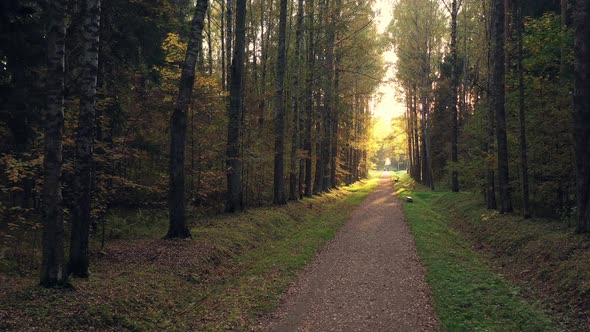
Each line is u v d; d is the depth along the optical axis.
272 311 7.93
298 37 22.84
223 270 10.72
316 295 8.88
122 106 14.79
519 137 15.20
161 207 17.83
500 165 16.11
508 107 15.93
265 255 12.52
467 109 35.28
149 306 7.68
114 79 14.84
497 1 15.96
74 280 7.84
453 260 11.39
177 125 11.98
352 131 39.78
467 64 31.98
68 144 11.17
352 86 34.38
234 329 7.05
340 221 19.66
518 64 13.44
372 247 13.70
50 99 7.04
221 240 12.46
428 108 38.41
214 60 34.16
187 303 8.35
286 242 14.42
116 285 8.03
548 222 12.76
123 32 14.15
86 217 8.17
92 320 6.56
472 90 33.38
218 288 9.44
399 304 8.18
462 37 31.36
